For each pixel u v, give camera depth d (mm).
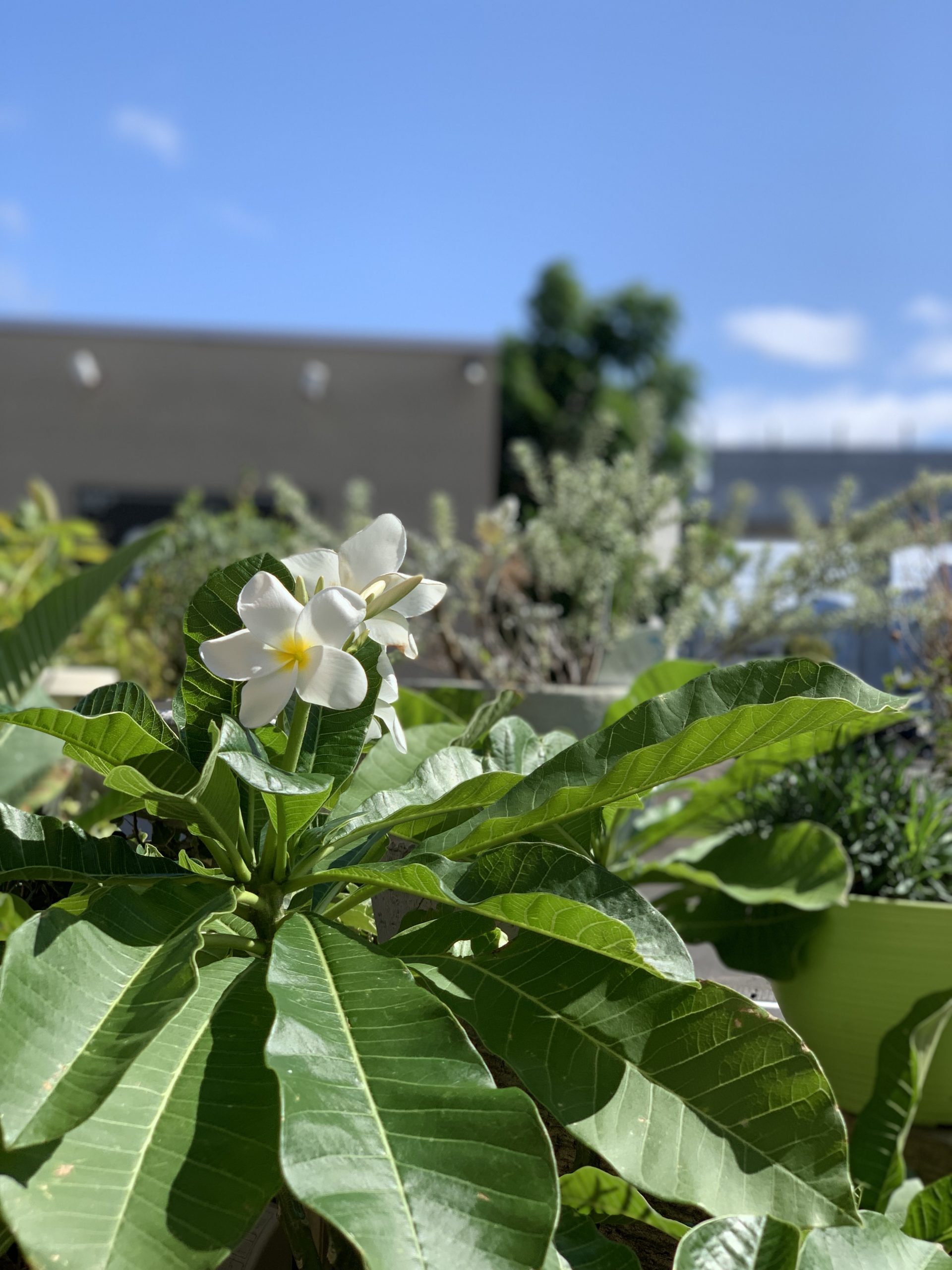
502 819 496
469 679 1386
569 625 1413
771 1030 458
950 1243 580
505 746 654
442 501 1446
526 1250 320
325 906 542
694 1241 428
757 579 1463
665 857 1229
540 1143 349
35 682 971
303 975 424
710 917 979
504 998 490
